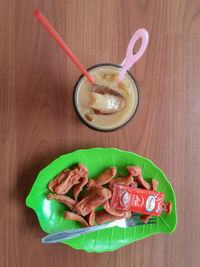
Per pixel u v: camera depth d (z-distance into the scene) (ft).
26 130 0.95
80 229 0.90
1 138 0.94
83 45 0.97
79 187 0.89
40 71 0.95
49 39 0.95
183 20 1.04
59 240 0.86
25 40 0.94
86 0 0.97
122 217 0.93
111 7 0.99
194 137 1.05
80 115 0.82
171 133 1.04
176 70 1.03
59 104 0.96
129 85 0.82
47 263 0.97
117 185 0.90
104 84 0.80
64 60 0.96
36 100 0.95
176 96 1.04
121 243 0.97
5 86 0.94
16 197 0.95
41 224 0.90
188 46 1.04
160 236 1.05
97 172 0.94
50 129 0.96
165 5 1.02
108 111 0.81
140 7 1.00
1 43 0.93
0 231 0.95
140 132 1.01
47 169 0.87
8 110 0.94
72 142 0.97
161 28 1.02
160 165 1.03
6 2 0.93
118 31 0.99
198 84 1.05
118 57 0.99
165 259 1.05
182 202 1.06
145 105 1.01
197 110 1.06
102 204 0.90
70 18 0.96
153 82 1.02
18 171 0.95
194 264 1.07
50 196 0.88
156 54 1.02
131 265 1.03
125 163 0.94
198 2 1.05
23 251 0.96
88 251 0.93
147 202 0.91
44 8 0.95
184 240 1.07
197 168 1.06
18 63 0.94
